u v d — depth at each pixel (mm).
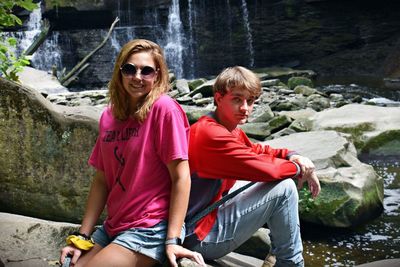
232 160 2434
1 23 4625
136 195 2375
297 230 2531
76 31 15430
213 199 2545
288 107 9234
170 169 2346
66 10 15117
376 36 15172
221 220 2502
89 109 3904
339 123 7184
